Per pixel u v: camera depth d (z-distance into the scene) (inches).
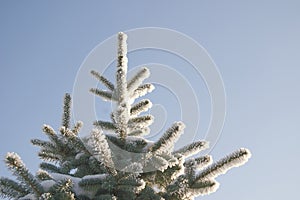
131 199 174.2
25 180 154.7
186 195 178.4
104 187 164.6
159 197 176.2
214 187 174.1
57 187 156.2
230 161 173.0
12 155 151.9
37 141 203.2
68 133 181.8
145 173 188.2
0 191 162.1
